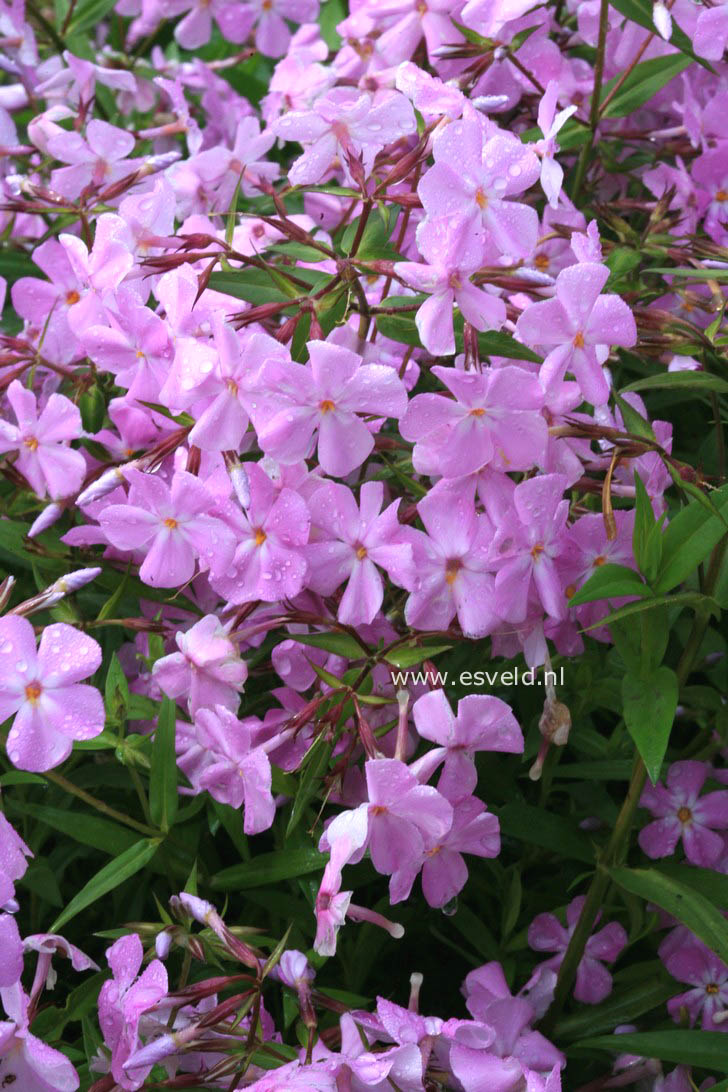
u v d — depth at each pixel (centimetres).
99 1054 41
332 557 41
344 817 39
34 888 45
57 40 58
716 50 47
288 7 60
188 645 42
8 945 39
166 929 41
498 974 43
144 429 45
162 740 43
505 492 41
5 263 52
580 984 45
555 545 42
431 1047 40
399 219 48
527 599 42
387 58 50
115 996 40
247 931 42
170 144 57
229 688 43
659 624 41
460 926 45
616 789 50
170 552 42
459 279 41
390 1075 39
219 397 40
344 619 42
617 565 41
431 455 41
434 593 42
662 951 45
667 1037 42
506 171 40
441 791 42
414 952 47
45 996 46
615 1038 42
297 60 52
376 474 44
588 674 46
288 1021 41
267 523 41
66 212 48
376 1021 40
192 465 42
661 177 50
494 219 40
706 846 46
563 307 40
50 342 47
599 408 43
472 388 40
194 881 42
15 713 40
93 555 46
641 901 46
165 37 67
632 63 50
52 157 51
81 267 43
